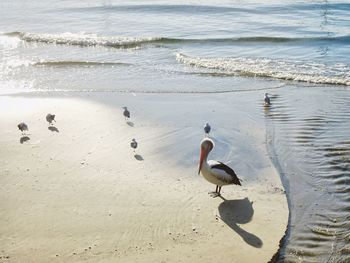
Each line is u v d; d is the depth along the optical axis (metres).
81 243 9.87
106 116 17.73
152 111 18.38
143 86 22.39
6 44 32.88
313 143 15.33
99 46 31.91
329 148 14.89
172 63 27.00
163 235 10.15
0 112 18.47
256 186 12.39
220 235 10.14
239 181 12.12
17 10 48.50
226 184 11.70
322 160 14.08
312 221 10.91
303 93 20.88
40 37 34.31
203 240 9.98
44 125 16.84
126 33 35.94
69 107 18.95
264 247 9.73
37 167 13.38
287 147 15.05
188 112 18.30
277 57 27.58
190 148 14.77
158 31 36.34
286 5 47.12
